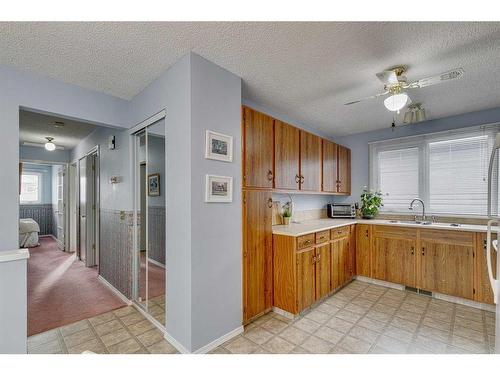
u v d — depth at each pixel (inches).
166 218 80.0
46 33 63.2
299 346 76.7
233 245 82.9
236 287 83.5
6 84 79.0
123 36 64.9
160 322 89.1
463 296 106.0
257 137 95.1
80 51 71.7
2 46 68.7
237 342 78.8
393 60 77.4
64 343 79.0
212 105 77.5
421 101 109.3
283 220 125.7
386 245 128.9
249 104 112.2
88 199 167.0
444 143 132.3
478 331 85.0
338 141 173.9
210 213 75.7
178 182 75.0
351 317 95.6
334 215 160.6
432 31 63.1
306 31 63.4
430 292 115.3
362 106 117.8
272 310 100.7
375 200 145.9
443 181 132.0
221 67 81.0
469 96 104.1
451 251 109.9
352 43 68.5
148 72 84.4
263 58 76.2
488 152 119.0
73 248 216.1
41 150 203.5
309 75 87.4
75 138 174.1
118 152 119.6
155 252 113.7
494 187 117.0
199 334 71.7
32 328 87.9
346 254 131.1
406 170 145.2
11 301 63.6
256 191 94.3
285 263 97.3
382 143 155.4
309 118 135.6
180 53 73.1
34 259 187.9
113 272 123.0
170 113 80.0
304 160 122.1
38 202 295.4
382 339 80.5
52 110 88.3
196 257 71.3
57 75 86.2
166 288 79.9
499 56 74.2
